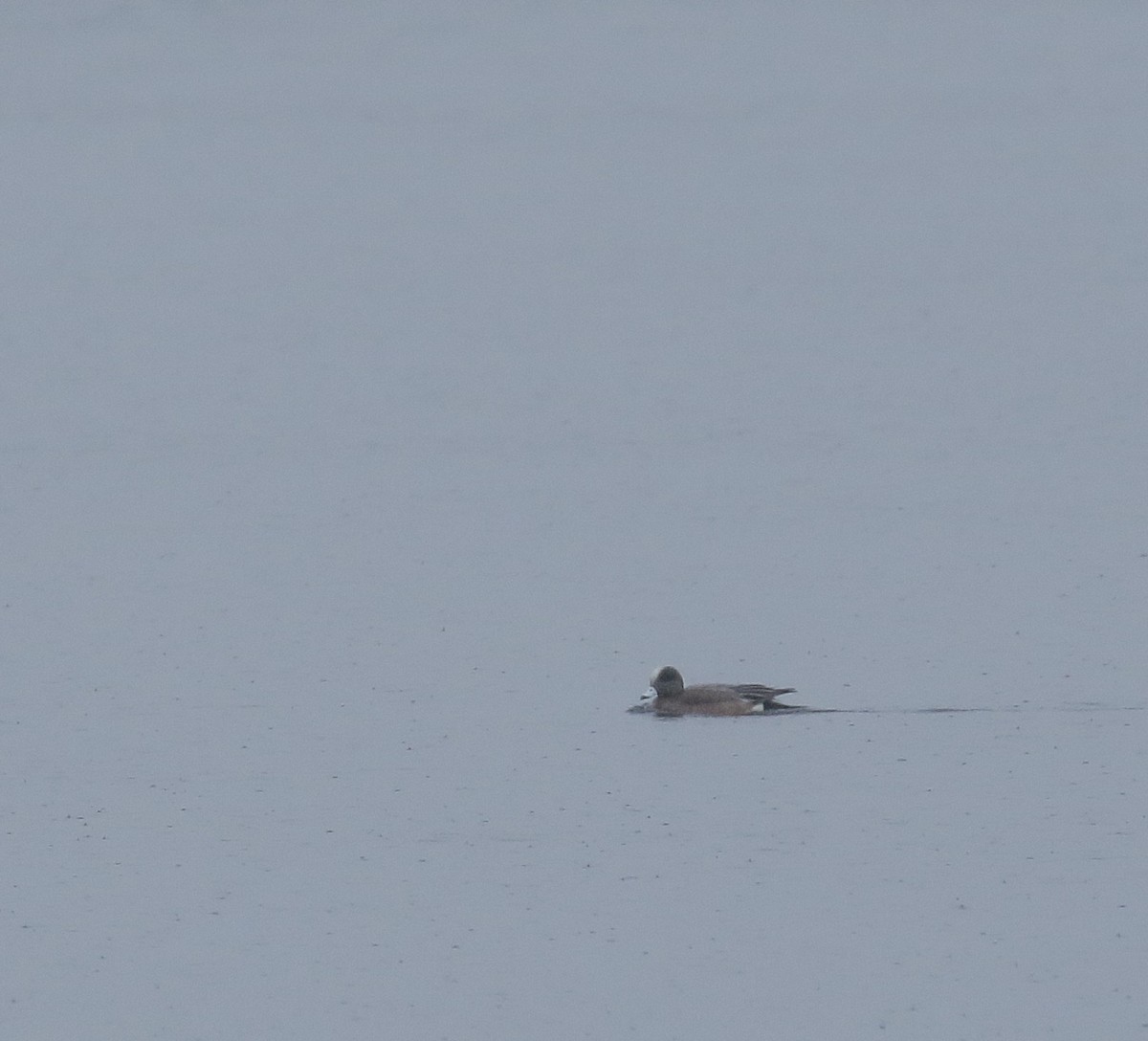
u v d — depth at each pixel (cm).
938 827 10006
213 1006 8400
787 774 10875
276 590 15150
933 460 19488
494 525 17138
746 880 9462
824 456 19850
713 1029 8094
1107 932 8812
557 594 14825
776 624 13875
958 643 13275
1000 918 8988
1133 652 12938
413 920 9144
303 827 10288
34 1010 8388
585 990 8444
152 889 9562
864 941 8800
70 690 12750
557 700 12300
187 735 11788
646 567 15512
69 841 10175
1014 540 16075
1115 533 16188
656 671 12050
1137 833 9869
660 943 8844
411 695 12456
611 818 10275
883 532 16475
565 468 19638
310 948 8900
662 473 19238
